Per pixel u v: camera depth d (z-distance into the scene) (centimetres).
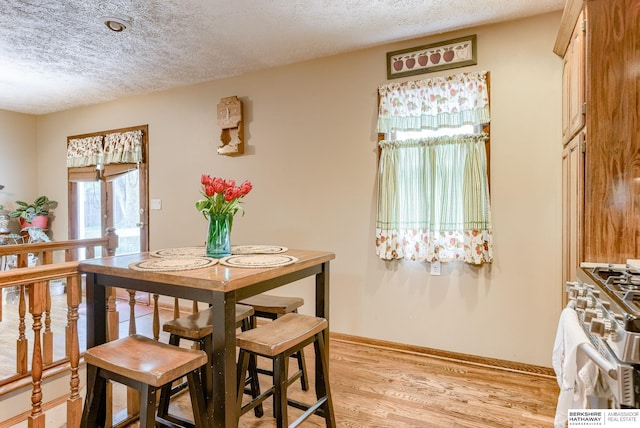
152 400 145
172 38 299
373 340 323
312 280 356
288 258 203
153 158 444
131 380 149
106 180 480
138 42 307
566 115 243
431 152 294
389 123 308
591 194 185
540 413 219
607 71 182
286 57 342
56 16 263
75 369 191
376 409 224
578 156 201
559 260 264
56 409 227
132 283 183
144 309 436
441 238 291
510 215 277
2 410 221
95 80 398
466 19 272
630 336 93
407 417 215
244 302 235
